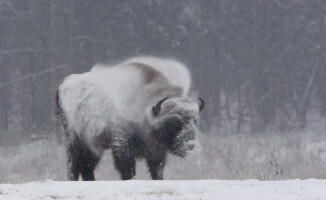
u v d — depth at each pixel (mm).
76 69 142125
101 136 39062
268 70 158250
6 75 157375
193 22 155375
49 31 145750
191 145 34750
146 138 36719
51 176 60688
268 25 160125
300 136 85812
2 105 163875
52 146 93438
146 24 143375
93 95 39844
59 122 43812
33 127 155750
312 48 164375
